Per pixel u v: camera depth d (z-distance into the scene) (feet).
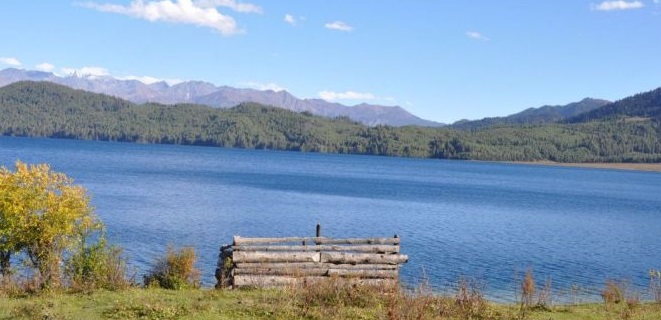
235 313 52.29
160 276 67.41
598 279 126.00
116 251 70.03
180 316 50.78
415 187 434.30
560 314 63.72
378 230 190.70
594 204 366.43
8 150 641.40
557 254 158.30
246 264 67.10
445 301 59.41
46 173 71.26
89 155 646.33
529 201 361.30
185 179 384.88
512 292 105.40
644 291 108.47
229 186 348.38
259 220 200.34
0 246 68.95
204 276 104.01
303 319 51.78
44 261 66.95
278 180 432.25
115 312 51.37
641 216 297.12
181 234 157.79
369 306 57.36
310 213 230.89
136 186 306.76
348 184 429.79
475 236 187.01
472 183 536.42
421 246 159.43
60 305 54.08
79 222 73.10
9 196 67.67
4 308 52.16
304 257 68.44
